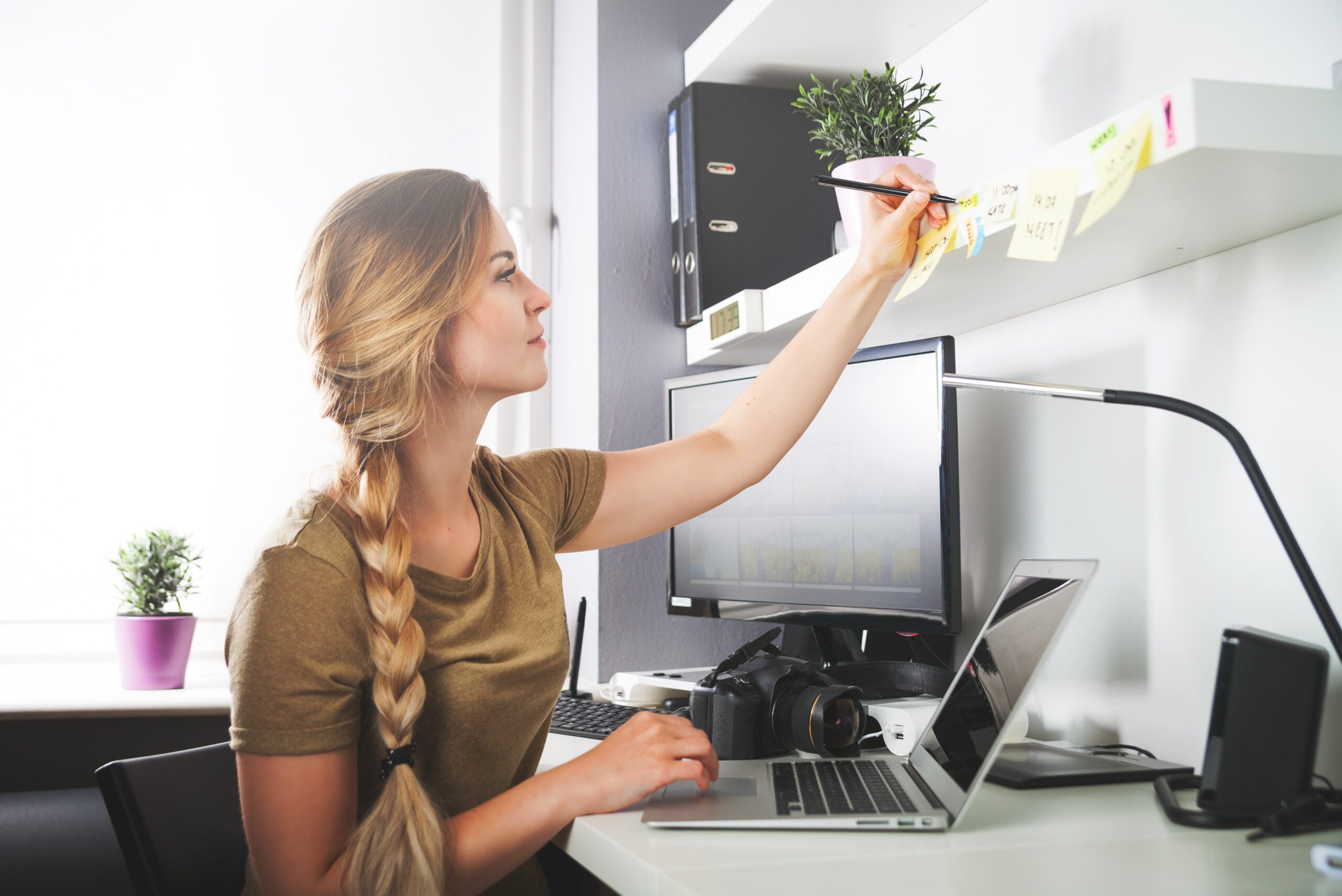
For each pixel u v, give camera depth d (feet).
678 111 5.16
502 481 3.06
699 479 3.32
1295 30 2.75
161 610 4.96
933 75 4.61
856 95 3.83
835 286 3.67
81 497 5.31
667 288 5.35
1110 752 3.17
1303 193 2.42
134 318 5.44
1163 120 2.17
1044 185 2.45
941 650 4.10
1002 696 2.44
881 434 3.85
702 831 2.30
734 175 5.07
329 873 2.26
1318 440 2.64
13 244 5.32
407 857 2.19
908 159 3.43
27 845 4.26
